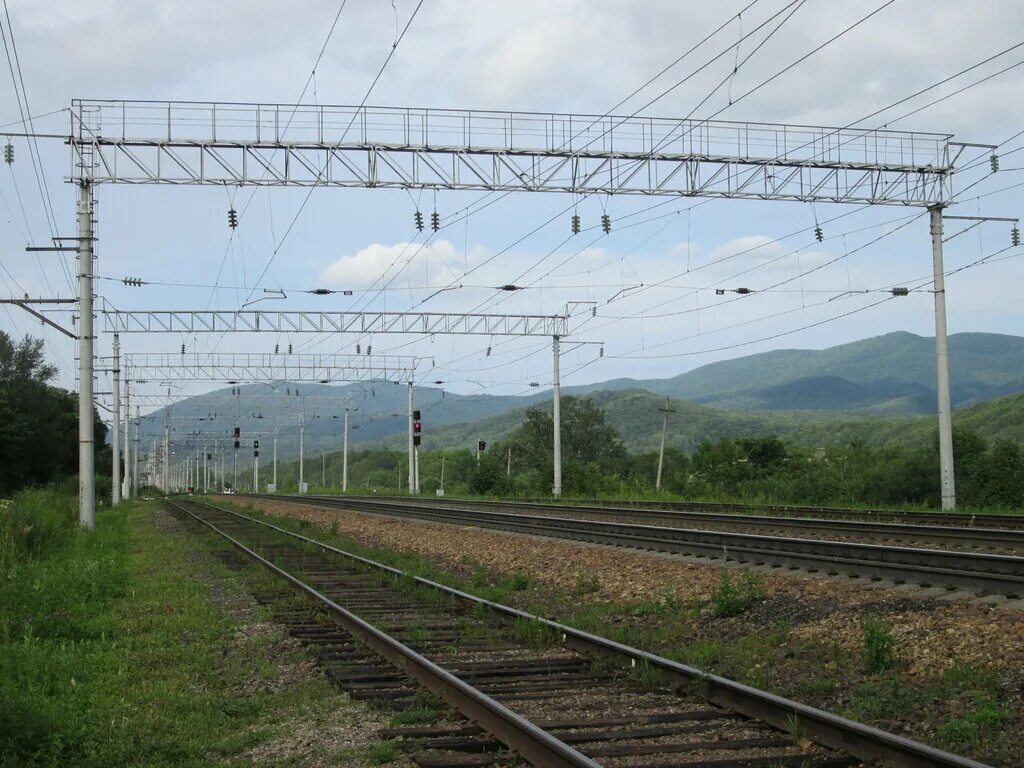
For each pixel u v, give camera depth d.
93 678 10.93
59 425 72.69
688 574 16.55
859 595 13.20
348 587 18.55
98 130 27.41
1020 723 7.70
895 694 8.77
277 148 27.52
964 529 19.66
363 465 151.12
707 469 61.69
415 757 7.50
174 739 8.42
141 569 22.72
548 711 8.71
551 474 60.19
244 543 29.25
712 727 8.11
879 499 40.56
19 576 16.28
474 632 12.95
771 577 15.25
